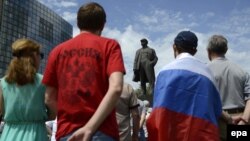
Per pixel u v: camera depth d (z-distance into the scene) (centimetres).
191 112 424
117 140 314
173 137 420
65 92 316
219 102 443
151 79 1627
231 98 534
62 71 325
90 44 323
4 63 10662
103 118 282
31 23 11975
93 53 318
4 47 10738
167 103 425
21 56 428
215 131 426
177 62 445
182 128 422
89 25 337
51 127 804
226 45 552
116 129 313
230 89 535
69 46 330
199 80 432
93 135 294
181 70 435
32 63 429
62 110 316
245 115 525
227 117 506
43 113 427
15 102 421
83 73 314
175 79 430
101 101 294
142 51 1662
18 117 422
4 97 427
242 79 536
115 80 295
